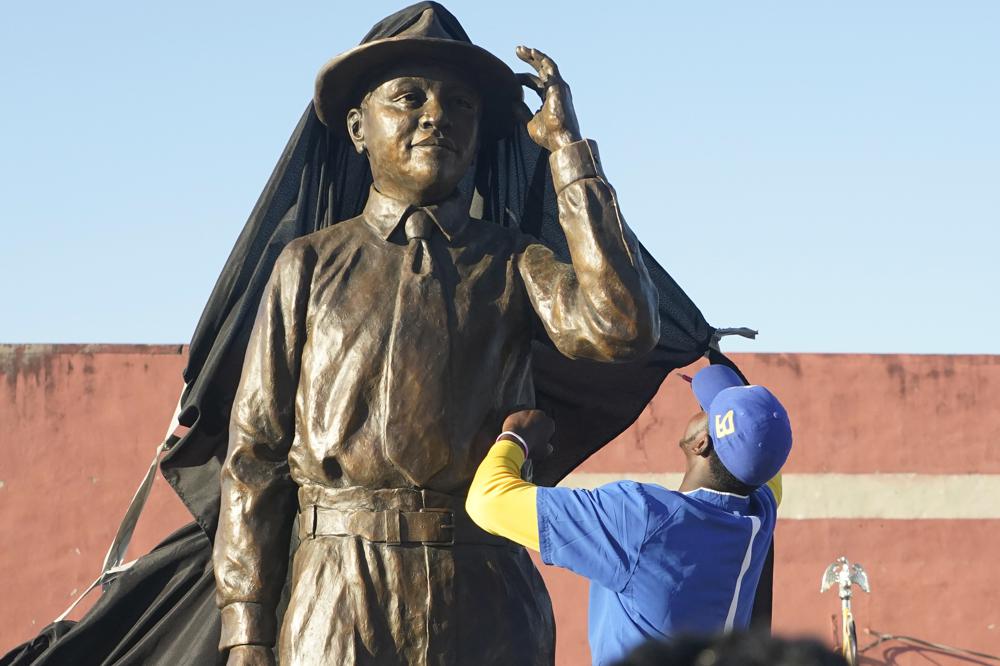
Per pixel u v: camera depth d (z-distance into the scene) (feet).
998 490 141.69
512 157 41.60
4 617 129.49
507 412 36.65
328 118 39.55
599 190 35.58
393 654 34.35
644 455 138.41
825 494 140.56
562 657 132.46
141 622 44.14
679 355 43.27
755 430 30.89
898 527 140.67
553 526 30.68
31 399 132.87
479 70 37.81
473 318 36.42
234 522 36.11
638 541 30.40
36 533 130.82
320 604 34.68
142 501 46.68
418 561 34.83
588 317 35.06
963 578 140.15
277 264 37.27
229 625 35.86
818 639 14.35
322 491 35.58
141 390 133.90
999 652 138.92
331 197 41.57
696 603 30.60
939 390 142.72
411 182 37.06
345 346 35.78
